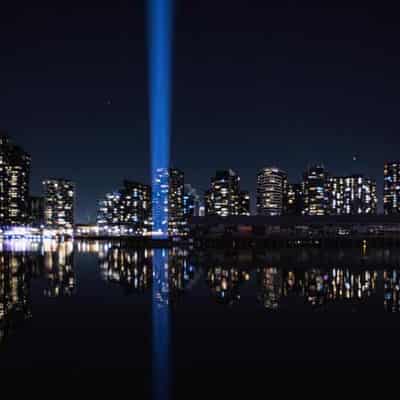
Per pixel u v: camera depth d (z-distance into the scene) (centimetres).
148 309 2795
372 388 1412
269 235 18775
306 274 5272
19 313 2664
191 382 1470
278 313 2647
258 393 1374
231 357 1748
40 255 10106
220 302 3075
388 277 4975
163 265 6862
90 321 2416
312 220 17838
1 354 1786
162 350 1842
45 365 1641
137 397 1341
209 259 8394
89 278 4816
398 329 2209
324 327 2259
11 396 1348
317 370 1589
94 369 1598
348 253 11144
